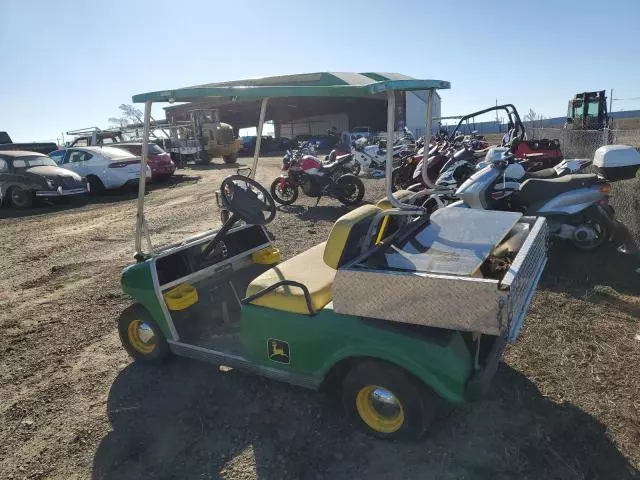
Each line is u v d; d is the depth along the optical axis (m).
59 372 4.05
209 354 3.61
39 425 3.36
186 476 2.79
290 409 3.33
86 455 3.04
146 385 3.76
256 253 4.43
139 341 4.07
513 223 3.43
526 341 3.98
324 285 3.21
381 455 2.84
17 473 2.92
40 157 13.85
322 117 42.19
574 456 2.73
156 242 8.36
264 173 18.44
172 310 3.78
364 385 2.88
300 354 3.05
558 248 6.05
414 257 2.93
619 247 5.89
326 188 10.28
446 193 5.86
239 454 2.94
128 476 2.83
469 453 2.80
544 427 2.97
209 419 3.29
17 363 4.24
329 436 3.04
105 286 6.14
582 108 21.17
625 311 4.42
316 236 7.97
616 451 2.75
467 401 2.65
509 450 2.79
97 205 13.07
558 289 4.97
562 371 3.55
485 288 2.34
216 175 18.95
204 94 3.54
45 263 7.43
